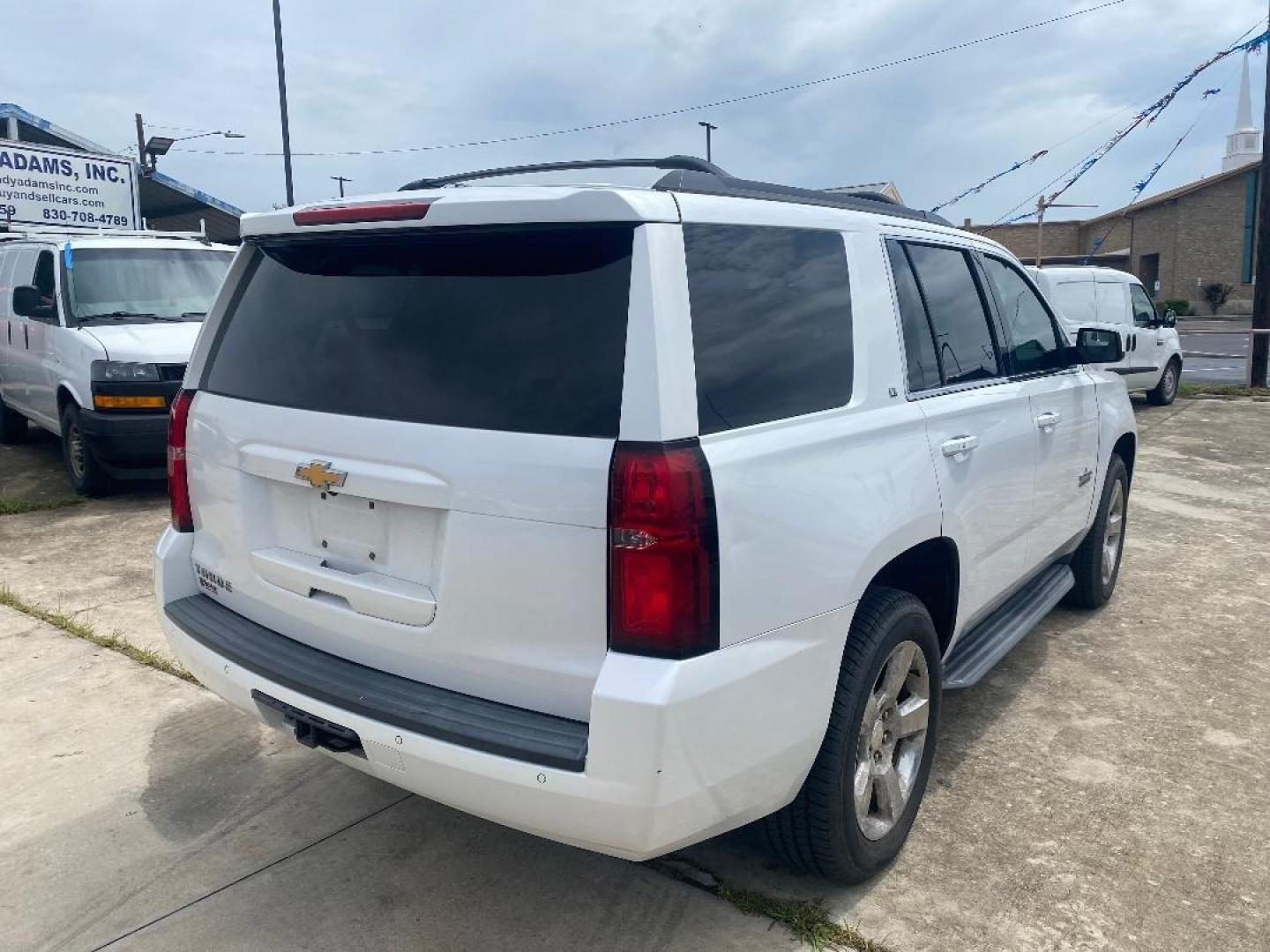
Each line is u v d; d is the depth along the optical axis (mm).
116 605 5383
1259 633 5082
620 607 2217
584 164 3250
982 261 3992
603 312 2309
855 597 2701
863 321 3002
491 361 2439
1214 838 3246
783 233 2770
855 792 2832
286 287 2961
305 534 2822
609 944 2754
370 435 2570
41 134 17578
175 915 2904
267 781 3631
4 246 9859
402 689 2545
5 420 10219
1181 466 9555
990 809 3424
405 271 2664
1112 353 4609
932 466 3123
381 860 3162
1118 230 53531
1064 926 2812
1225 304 46781
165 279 8633
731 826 2502
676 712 2174
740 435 2406
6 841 3262
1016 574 4062
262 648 2855
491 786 2305
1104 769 3697
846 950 2719
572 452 2258
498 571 2357
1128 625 5207
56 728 4000
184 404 3213
